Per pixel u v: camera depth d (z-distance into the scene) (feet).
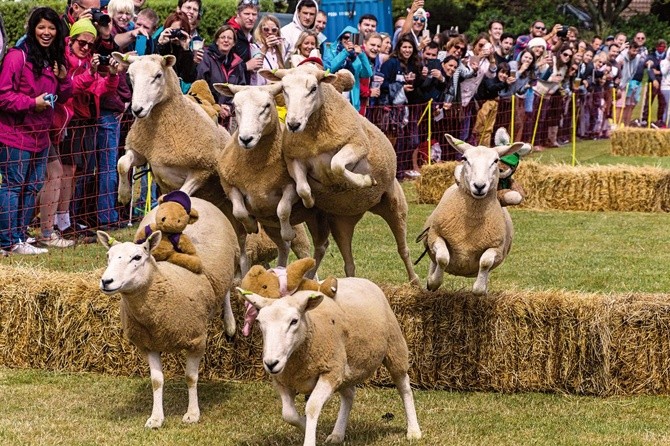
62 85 41.91
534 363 30.35
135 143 30.50
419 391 30.66
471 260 30.27
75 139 43.60
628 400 29.50
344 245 32.19
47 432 25.68
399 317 30.83
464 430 26.50
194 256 26.96
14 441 24.89
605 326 29.76
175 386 30.68
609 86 102.83
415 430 25.76
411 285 31.71
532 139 82.17
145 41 43.75
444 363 30.71
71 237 44.50
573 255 47.14
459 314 30.50
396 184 32.53
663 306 29.71
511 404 29.22
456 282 40.98
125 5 44.29
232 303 31.19
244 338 31.24
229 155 29.22
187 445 25.00
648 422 27.32
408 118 63.87
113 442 25.05
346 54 51.96
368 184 28.78
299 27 50.57
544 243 50.39
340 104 28.50
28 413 27.30
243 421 27.25
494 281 41.19
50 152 42.60
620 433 26.27
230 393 29.99
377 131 30.32
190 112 30.45
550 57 82.64
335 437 25.22
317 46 44.80
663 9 186.80
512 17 168.55
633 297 30.55
